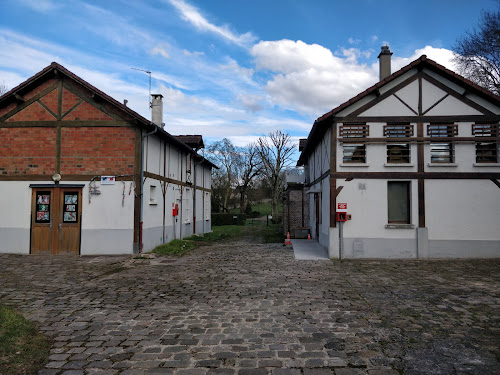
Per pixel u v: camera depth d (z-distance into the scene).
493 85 21.39
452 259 11.23
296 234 18.67
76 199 12.35
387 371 3.79
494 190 11.34
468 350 4.32
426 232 11.31
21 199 12.45
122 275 9.00
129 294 7.14
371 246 11.38
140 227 12.17
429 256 11.28
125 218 12.12
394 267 9.98
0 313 5.45
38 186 12.28
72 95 12.58
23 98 12.66
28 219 12.39
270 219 41.88
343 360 4.05
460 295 6.91
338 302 6.44
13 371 3.79
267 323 5.33
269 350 4.34
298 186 20.66
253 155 43.44
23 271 9.48
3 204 12.48
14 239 12.38
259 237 21.53
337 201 11.53
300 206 20.62
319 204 15.13
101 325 5.32
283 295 6.96
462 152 11.47
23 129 12.59
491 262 10.68
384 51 13.08
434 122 11.53
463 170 11.41
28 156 12.50
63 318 5.66
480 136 11.46
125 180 12.22
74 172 12.34
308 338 4.73
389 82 11.68
